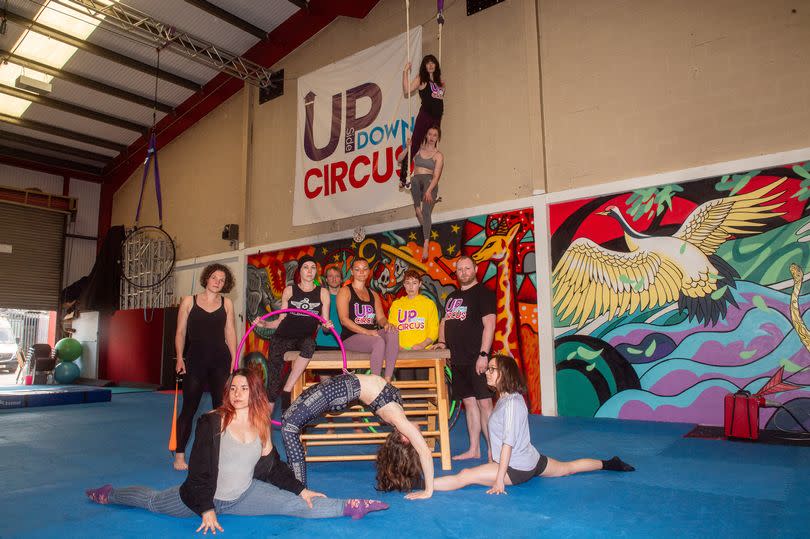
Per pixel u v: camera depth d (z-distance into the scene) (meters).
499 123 8.41
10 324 15.98
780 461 4.35
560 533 2.67
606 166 7.40
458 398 4.59
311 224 10.66
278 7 10.66
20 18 9.98
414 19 9.57
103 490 3.28
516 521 2.85
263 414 2.94
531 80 8.07
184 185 13.73
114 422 6.93
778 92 6.30
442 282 8.73
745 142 6.44
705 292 6.55
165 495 2.98
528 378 7.69
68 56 11.38
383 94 9.68
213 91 12.70
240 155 12.39
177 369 4.35
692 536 2.63
